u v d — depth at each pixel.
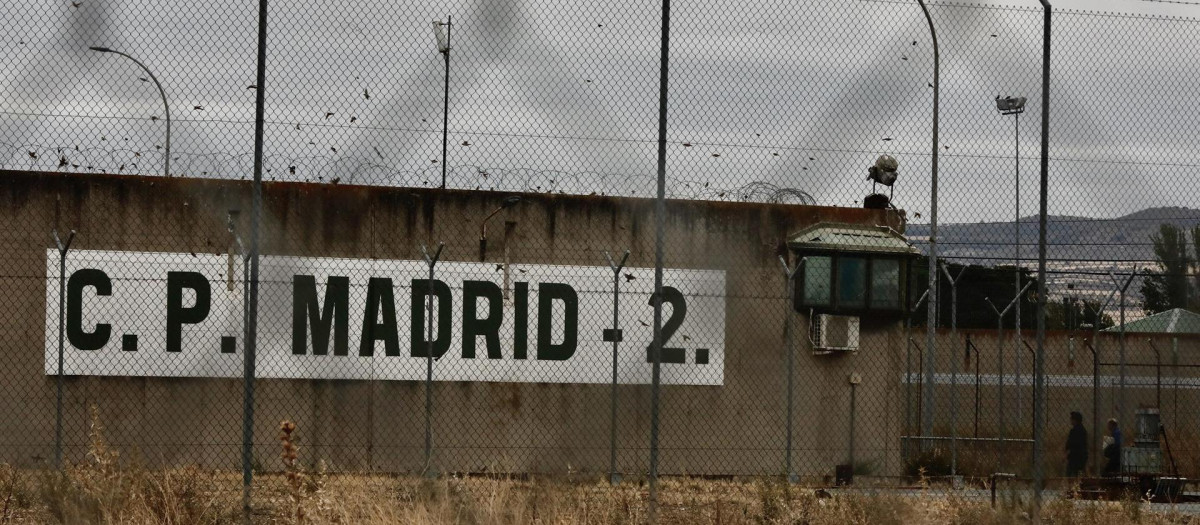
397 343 25.61
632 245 26.31
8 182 24.75
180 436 24.80
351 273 25.56
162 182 25.14
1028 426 33.38
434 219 25.94
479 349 25.83
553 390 25.94
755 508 19.19
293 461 14.22
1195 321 33.25
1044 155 17.83
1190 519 19.34
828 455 26.59
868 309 26.89
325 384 25.28
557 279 26.11
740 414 26.39
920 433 32.19
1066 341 38.16
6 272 24.62
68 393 24.62
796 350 26.75
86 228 24.89
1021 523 17.72
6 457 24.22
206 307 25.11
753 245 26.69
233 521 16.11
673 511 18.39
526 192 26.19
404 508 15.84
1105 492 22.53
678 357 26.22
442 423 25.56
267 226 25.34
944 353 38.41
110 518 14.80
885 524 17.52
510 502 16.59
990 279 42.78
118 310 24.91
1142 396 33.31
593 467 25.66
